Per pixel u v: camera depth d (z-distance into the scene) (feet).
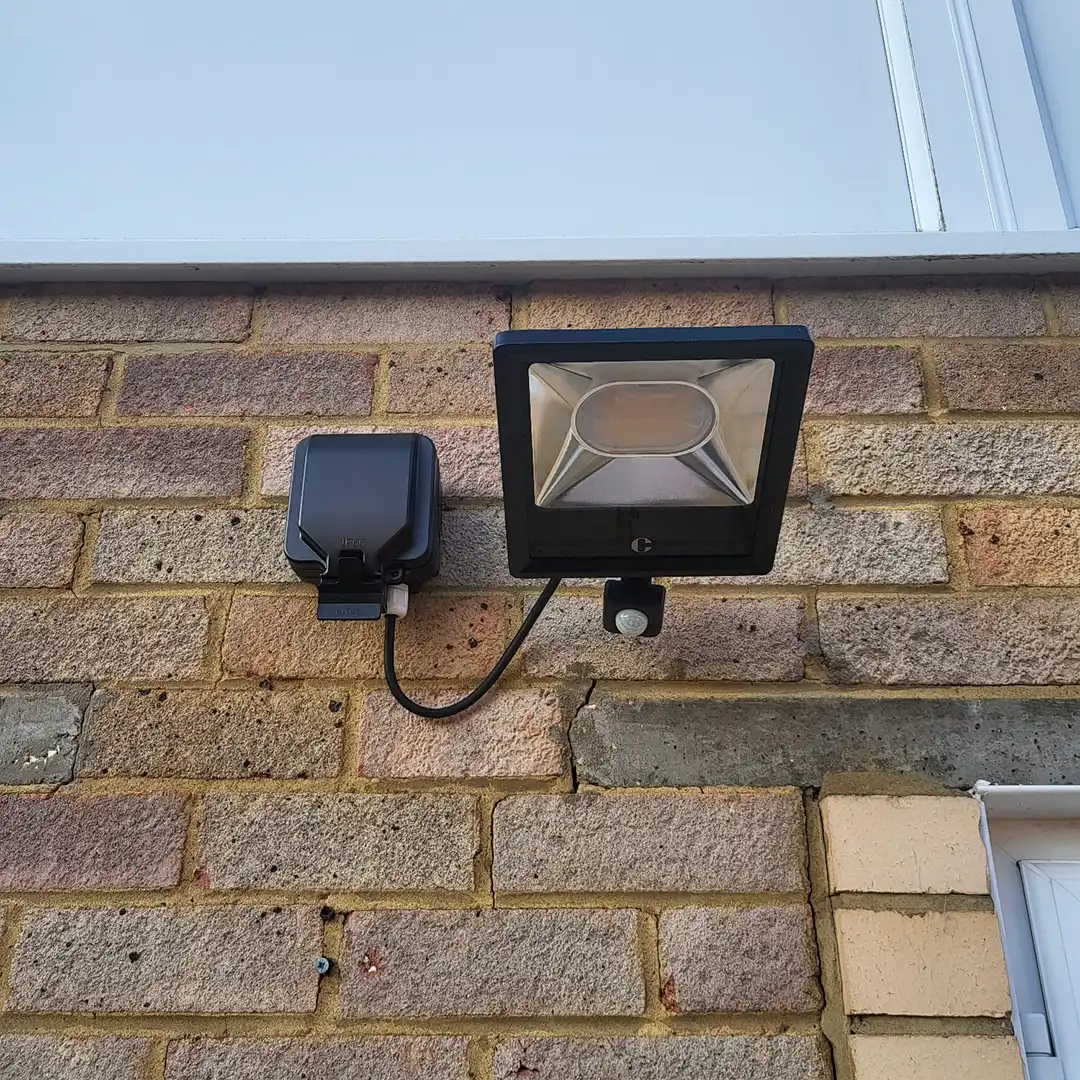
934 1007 3.03
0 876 3.29
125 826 3.37
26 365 4.25
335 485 3.48
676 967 3.15
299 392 4.18
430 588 3.80
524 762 3.46
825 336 4.32
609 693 3.60
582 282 4.45
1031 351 4.26
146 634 3.69
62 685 3.62
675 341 2.53
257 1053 3.04
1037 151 4.96
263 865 3.30
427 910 3.24
